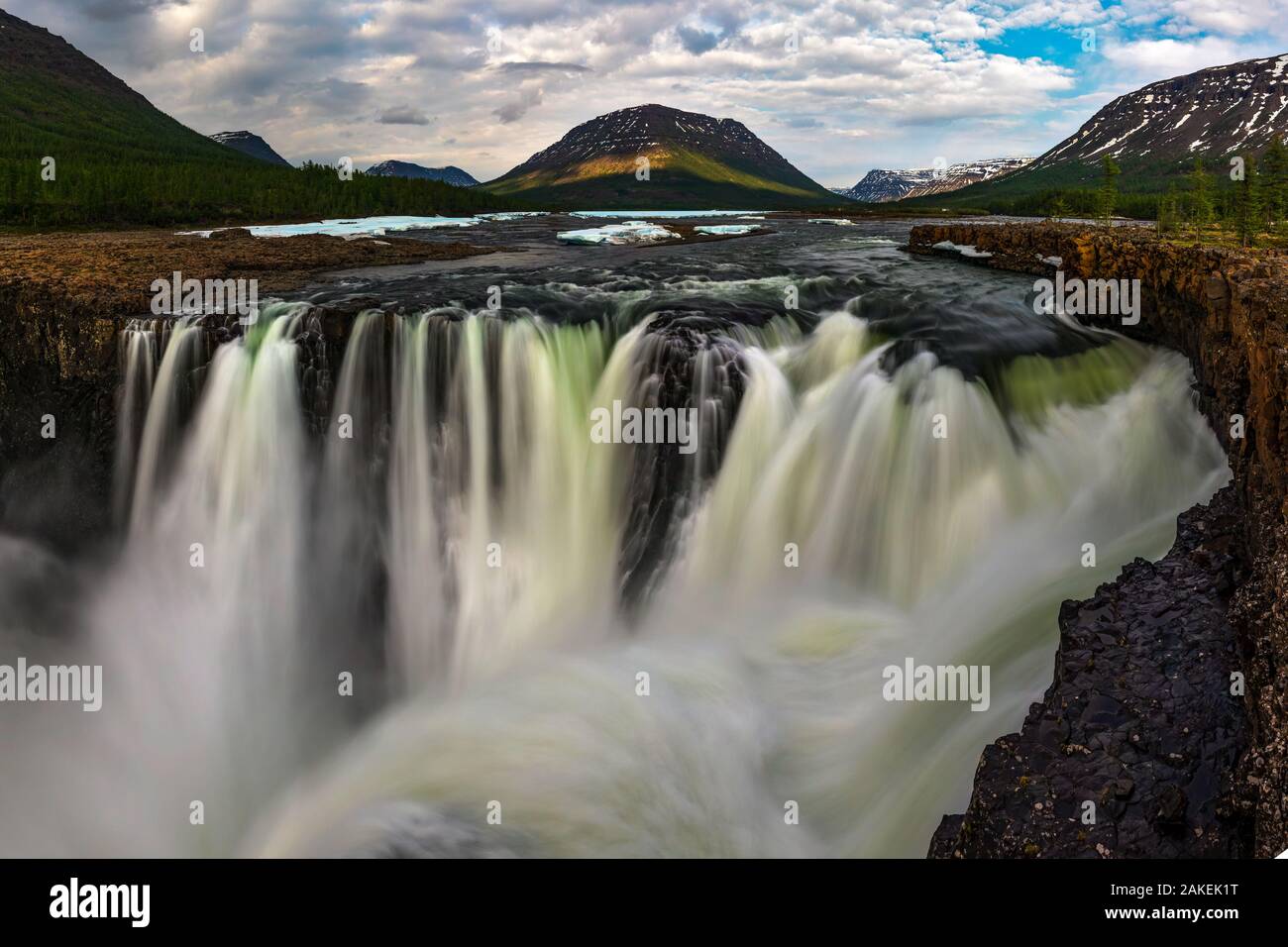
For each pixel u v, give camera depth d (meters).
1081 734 8.62
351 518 19.39
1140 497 16.00
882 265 33.62
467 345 18.98
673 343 18.75
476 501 19.23
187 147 196.25
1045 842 7.64
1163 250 20.92
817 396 18.81
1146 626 10.02
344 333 19.38
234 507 19.36
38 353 20.84
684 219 86.81
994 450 17.14
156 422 19.84
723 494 18.47
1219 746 8.07
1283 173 27.08
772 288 25.73
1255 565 9.62
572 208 131.50
